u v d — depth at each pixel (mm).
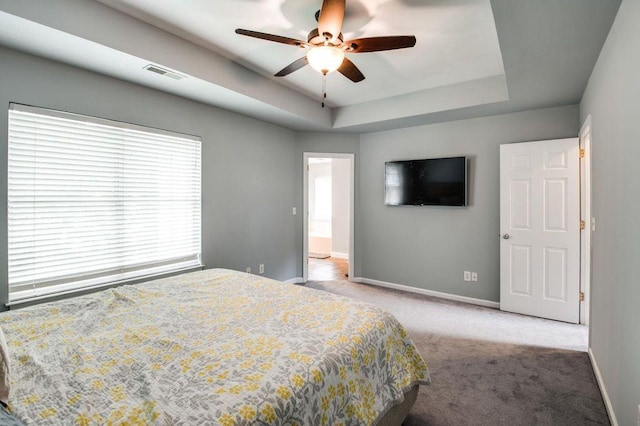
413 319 3365
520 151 3500
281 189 4535
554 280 3334
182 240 3326
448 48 2689
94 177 2635
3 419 757
